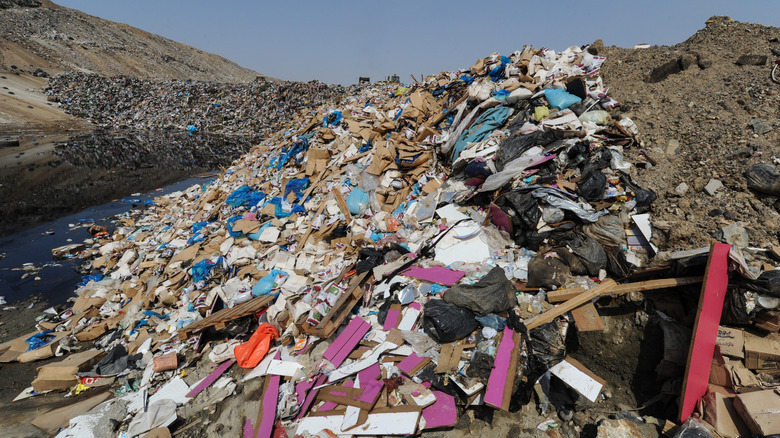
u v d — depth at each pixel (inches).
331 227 373.1
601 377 221.1
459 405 204.1
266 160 598.2
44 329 345.7
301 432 200.4
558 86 370.9
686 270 212.4
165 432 215.6
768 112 295.7
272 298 308.3
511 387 195.6
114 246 491.2
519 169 301.1
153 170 946.1
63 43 2652.6
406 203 370.6
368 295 270.4
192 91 1796.3
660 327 209.2
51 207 666.2
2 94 1562.5
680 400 179.3
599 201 274.5
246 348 259.1
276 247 378.6
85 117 1640.0
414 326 239.9
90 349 319.9
